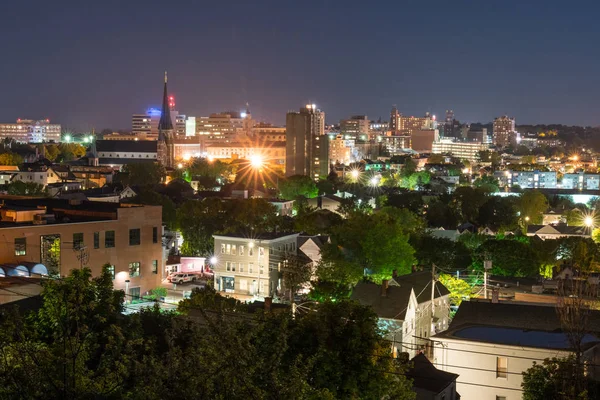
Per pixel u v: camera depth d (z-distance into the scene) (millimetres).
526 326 76875
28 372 33781
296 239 141625
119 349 38844
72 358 34906
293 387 36500
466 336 68000
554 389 51094
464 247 152250
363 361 51281
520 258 132750
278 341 44312
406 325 91125
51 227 97875
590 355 62250
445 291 104875
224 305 76438
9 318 38781
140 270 108938
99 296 51188
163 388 33844
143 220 109000
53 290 47062
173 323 45250
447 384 61312
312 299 106188
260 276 130375
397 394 52344
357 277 119062
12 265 90438
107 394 35344
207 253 153625
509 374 64500
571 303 57562
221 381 34719
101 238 103250
